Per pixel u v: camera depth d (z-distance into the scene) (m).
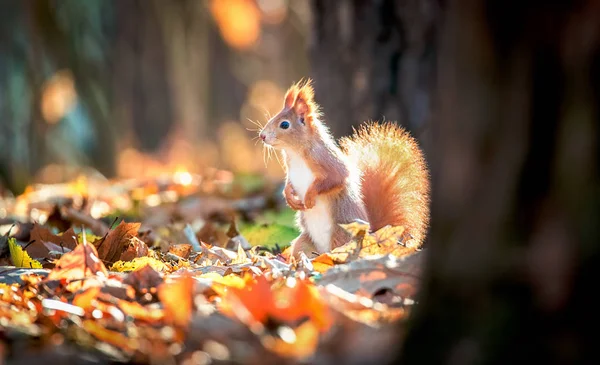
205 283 8.11
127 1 49.28
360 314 7.12
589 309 5.80
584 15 5.79
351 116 17.19
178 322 7.03
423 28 16.28
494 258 6.00
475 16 6.09
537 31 5.91
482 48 6.07
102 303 7.62
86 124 39.81
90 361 6.30
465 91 6.18
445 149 6.31
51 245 11.21
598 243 5.78
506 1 5.98
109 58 42.97
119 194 20.81
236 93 64.44
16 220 15.73
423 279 6.36
